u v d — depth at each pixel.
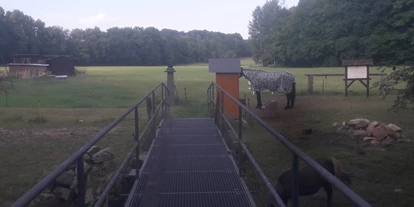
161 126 10.89
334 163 6.39
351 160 9.87
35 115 16.14
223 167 7.21
